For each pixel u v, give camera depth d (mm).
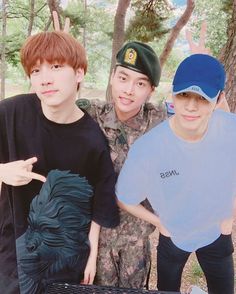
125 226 1894
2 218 1659
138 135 1796
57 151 1568
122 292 1564
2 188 1647
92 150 1582
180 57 15148
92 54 15633
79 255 1671
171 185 1654
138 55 1672
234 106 3836
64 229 1629
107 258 1906
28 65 1464
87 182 1627
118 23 7148
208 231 1804
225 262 1901
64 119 1546
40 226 1614
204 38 1874
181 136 1566
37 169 1579
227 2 6562
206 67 1435
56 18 1928
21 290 1631
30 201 1612
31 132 1561
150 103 1872
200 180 1632
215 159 1606
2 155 1586
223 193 1684
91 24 12961
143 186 1659
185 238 1810
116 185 1668
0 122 1560
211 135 1575
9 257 1640
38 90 1476
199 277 3176
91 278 1719
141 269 1963
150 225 1943
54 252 1636
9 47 11195
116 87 1719
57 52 1423
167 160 1604
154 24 7414
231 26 3926
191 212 1715
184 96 1448
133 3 7441
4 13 11742
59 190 1603
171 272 1931
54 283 1614
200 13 15336
